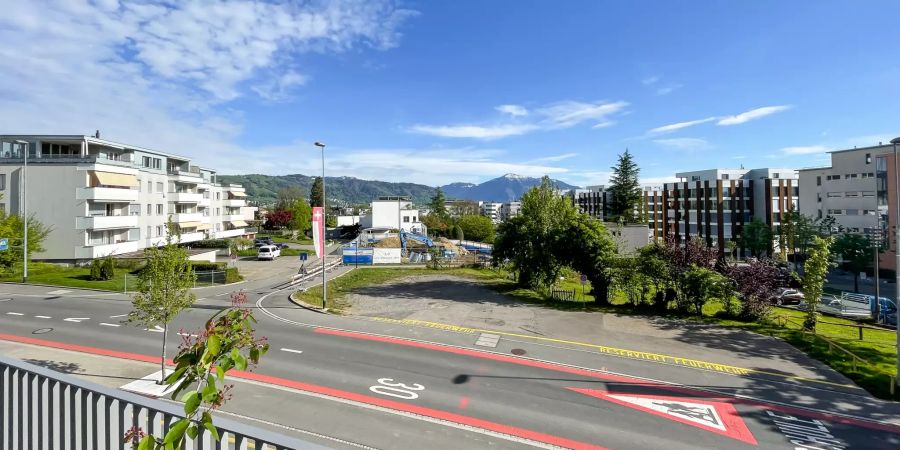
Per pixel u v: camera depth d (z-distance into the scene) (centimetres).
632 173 7669
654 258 2666
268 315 2347
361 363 1616
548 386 1462
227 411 1206
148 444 296
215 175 7106
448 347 1850
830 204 6344
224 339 348
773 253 6600
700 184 8100
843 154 6166
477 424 1186
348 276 3875
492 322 2291
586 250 2864
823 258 2323
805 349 1938
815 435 1191
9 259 3206
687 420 1253
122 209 4591
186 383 333
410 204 10406
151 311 1373
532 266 3125
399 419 1197
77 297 2645
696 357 1812
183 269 1516
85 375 1423
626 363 1716
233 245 5756
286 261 5175
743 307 2445
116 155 4766
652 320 2403
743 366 1719
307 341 1872
